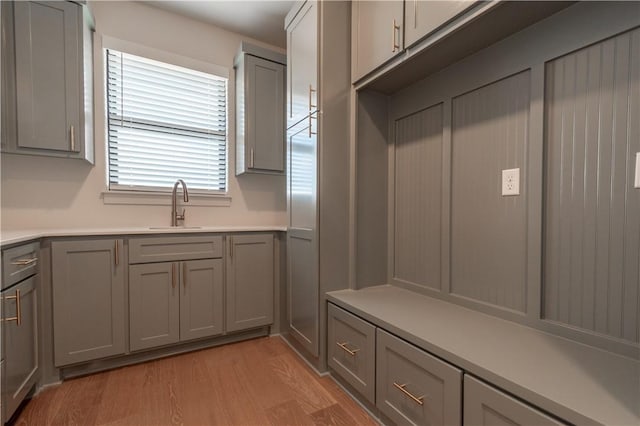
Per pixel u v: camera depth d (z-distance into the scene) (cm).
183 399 154
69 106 187
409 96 186
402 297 173
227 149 271
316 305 182
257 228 226
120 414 142
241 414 144
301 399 156
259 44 289
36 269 156
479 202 147
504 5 112
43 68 180
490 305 141
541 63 122
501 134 137
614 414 71
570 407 74
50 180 208
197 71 257
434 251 171
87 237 172
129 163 238
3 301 123
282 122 264
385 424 138
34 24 177
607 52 105
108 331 178
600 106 106
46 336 163
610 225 104
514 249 132
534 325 124
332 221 186
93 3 221
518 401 85
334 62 185
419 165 181
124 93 235
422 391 116
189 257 201
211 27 264
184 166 258
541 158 122
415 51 145
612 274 103
